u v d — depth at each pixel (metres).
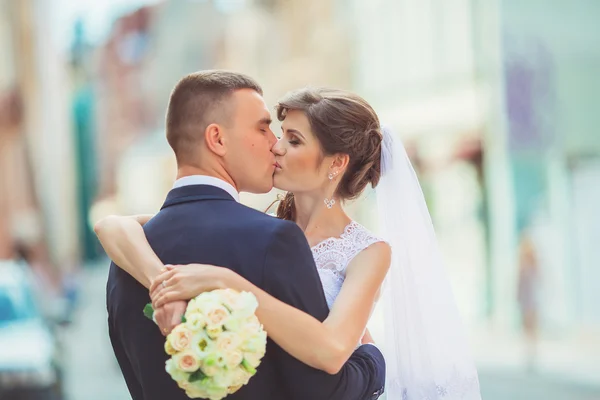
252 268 3.10
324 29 36.56
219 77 3.31
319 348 3.05
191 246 3.19
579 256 21.31
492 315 23.22
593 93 22.48
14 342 10.44
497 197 23.16
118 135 69.75
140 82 68.50
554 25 22.66
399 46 28.78
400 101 28.55
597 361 17.23
